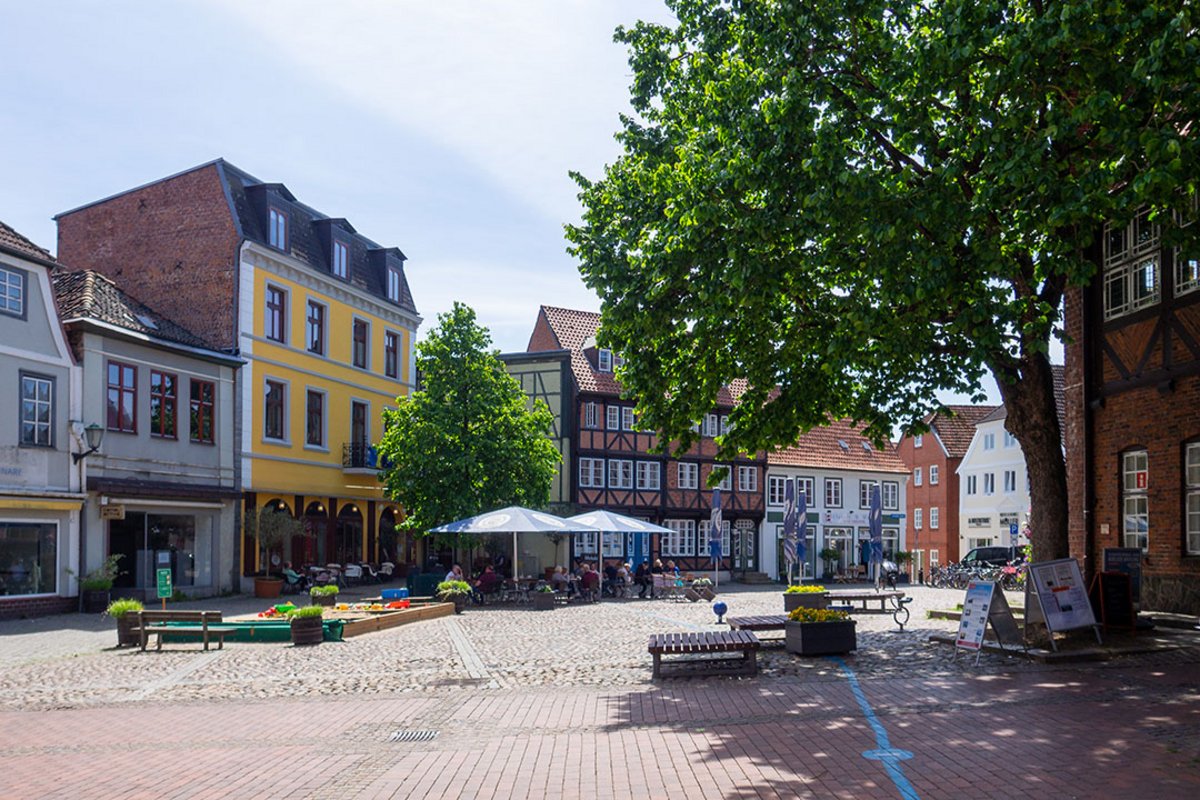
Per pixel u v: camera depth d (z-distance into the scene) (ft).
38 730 33.60
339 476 123.85
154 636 61.82
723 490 162.40
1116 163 37.63
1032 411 50.75
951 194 40.01
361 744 30.19
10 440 77.66
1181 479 57.47
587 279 53.21
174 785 25.62
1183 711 30.86
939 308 42.80
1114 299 63.87
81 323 84.74
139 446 91.50
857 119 43.57
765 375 53.42
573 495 146.61
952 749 26.71
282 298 114.73
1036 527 50.67
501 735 31.01
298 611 58.90
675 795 23.27
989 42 38.22
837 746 27.61
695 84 52.70
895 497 189.57
